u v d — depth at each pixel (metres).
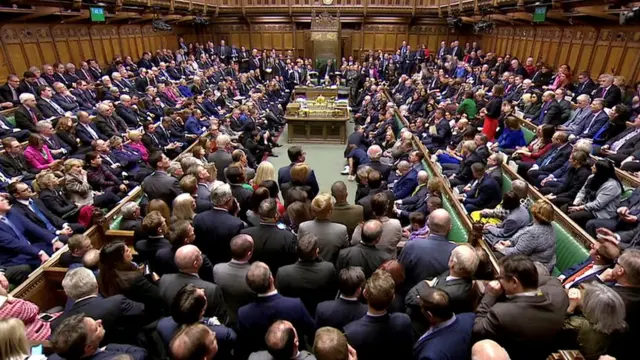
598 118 7.56
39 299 3.63
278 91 16.58
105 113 8.70
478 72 14.84
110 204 5.99
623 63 10.33
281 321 2.20
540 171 6.49
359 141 9.83
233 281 3.17
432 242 3.40
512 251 4.09
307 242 3.16
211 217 3.93
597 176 5.02
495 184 5.68
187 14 18.44
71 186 5.61
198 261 3.06
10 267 4.13
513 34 16.77
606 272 2.88
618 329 2.31
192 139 9.68
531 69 13.48
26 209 4.84
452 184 6.72
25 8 9.79
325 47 21.27
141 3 14.37
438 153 8.13
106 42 15.01
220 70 17.64
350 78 18.66
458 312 2.86
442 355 2.32
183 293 2.49
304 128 12.20
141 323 3.01
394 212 5.55
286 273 3.19
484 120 9.25
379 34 22.02
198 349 2.04
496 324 2.38
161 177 5.43
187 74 16.86
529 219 4.68
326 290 3.20
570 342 2.53
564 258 4.26
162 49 18.77
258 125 11.82
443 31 21.56
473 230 4.18
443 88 14.76
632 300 2.56
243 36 22.52
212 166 5.68
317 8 21.34
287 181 6.23
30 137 6.73
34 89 9.42
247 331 2.76
